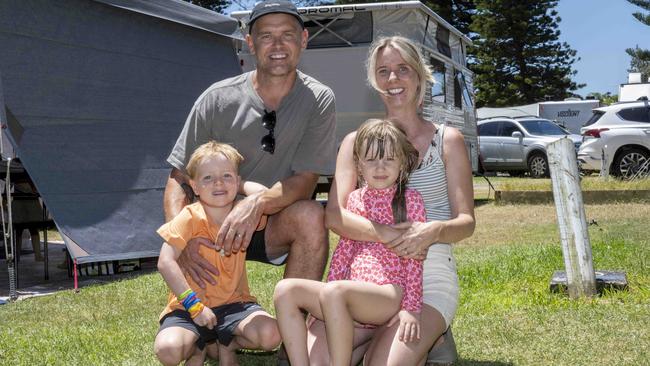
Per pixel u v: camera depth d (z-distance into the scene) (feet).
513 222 32.94
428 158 11.36
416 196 10.89
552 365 11.68
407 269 10.37
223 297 11.07
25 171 22.20
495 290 17.46
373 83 11.80
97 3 23.50
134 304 18.04
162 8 25.50
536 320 14.34
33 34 21.17
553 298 16.14
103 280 22.76
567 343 12.73
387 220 10.73
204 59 27.86
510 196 41.50
